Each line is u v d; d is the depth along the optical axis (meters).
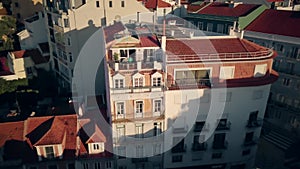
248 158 40.00
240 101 35.81
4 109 56.25
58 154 35.38
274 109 53.00
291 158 42.06
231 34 41.97
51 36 63.81
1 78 58.31
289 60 51.44
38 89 61.09
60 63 62.03
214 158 38.88
